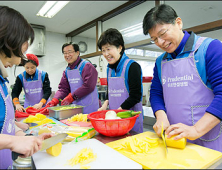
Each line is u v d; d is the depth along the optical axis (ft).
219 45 2.66
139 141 2.36
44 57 14.14
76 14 11.14
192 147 2.32
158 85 3.59
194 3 6.84
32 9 10.28
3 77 2.76
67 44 6.02
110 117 2.86
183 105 2.97
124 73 4.38
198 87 2.83
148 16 2.79
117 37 4.21
